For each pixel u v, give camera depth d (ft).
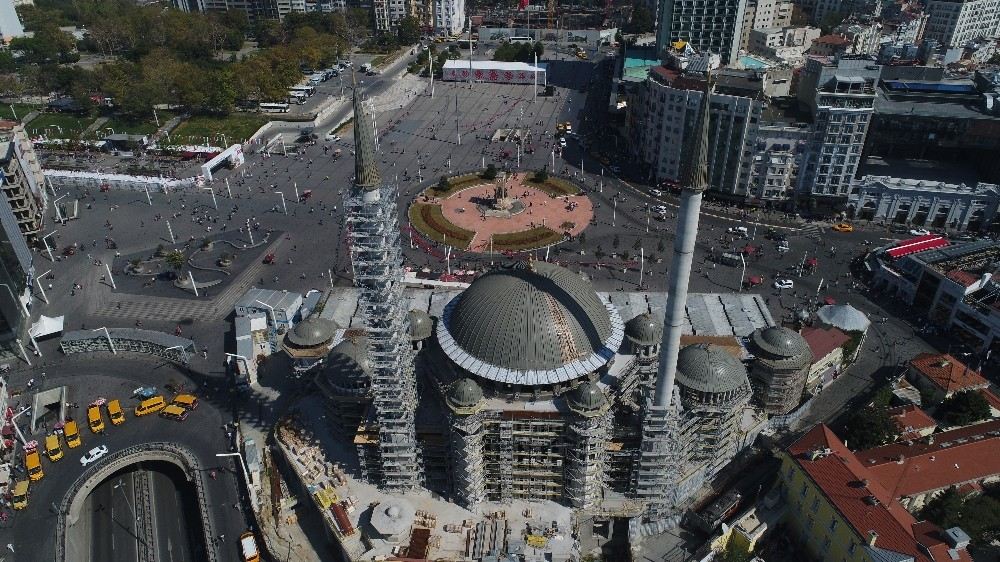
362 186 331.77
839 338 515.50
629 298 597.93
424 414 402.31
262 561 400.26
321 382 437.17
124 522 443.32
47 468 449.06
